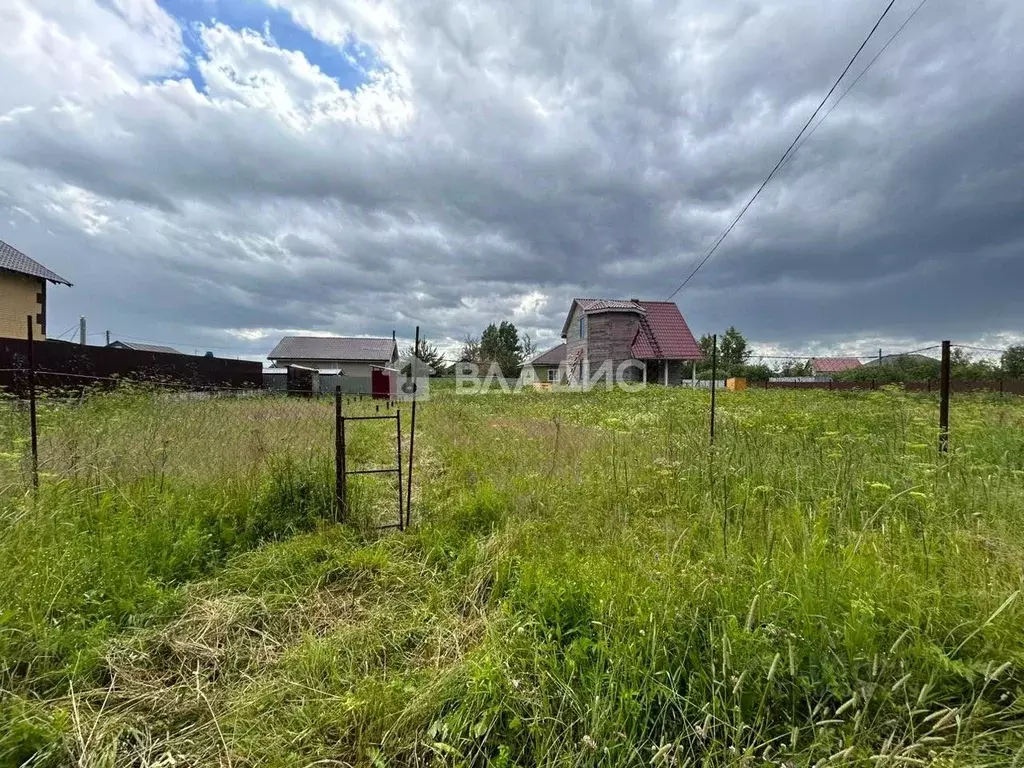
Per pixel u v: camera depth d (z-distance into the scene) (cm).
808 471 358
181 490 324
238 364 1558
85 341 2888
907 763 127
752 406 1017
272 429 497
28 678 165
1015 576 195
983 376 1945
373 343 3991
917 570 208
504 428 740
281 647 198
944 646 164
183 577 246
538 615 196
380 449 615
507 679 157
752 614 168
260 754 144
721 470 376
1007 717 141
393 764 142
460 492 393
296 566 259
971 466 342
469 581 245
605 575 218
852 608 166
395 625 211
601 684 154
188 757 143
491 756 142
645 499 354
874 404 886
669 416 770
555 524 309
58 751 140
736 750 129
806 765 129
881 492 295
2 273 1266
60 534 246
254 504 319
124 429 432
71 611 198
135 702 164
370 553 274
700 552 247
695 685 155
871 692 144
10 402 534
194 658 188
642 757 138
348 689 168
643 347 2431
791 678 153
